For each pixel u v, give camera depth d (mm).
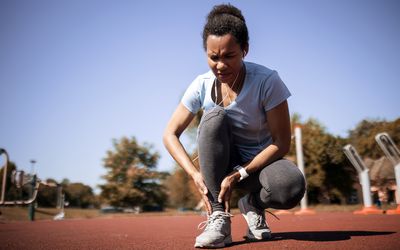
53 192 34812
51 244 2402
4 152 4559
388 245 1682
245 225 4172
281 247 1721
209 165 1889
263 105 1986
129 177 31609
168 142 2074
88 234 3398
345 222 3914
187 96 2133
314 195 20719
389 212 6398
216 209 1921
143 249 1894
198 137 1947
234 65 1767
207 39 1745
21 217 12438
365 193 7027
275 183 1854
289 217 6031
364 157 29609
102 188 31375
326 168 20625
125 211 31406
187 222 6094
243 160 2178
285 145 1943
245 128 2053
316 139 20344
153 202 32344
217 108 1901
